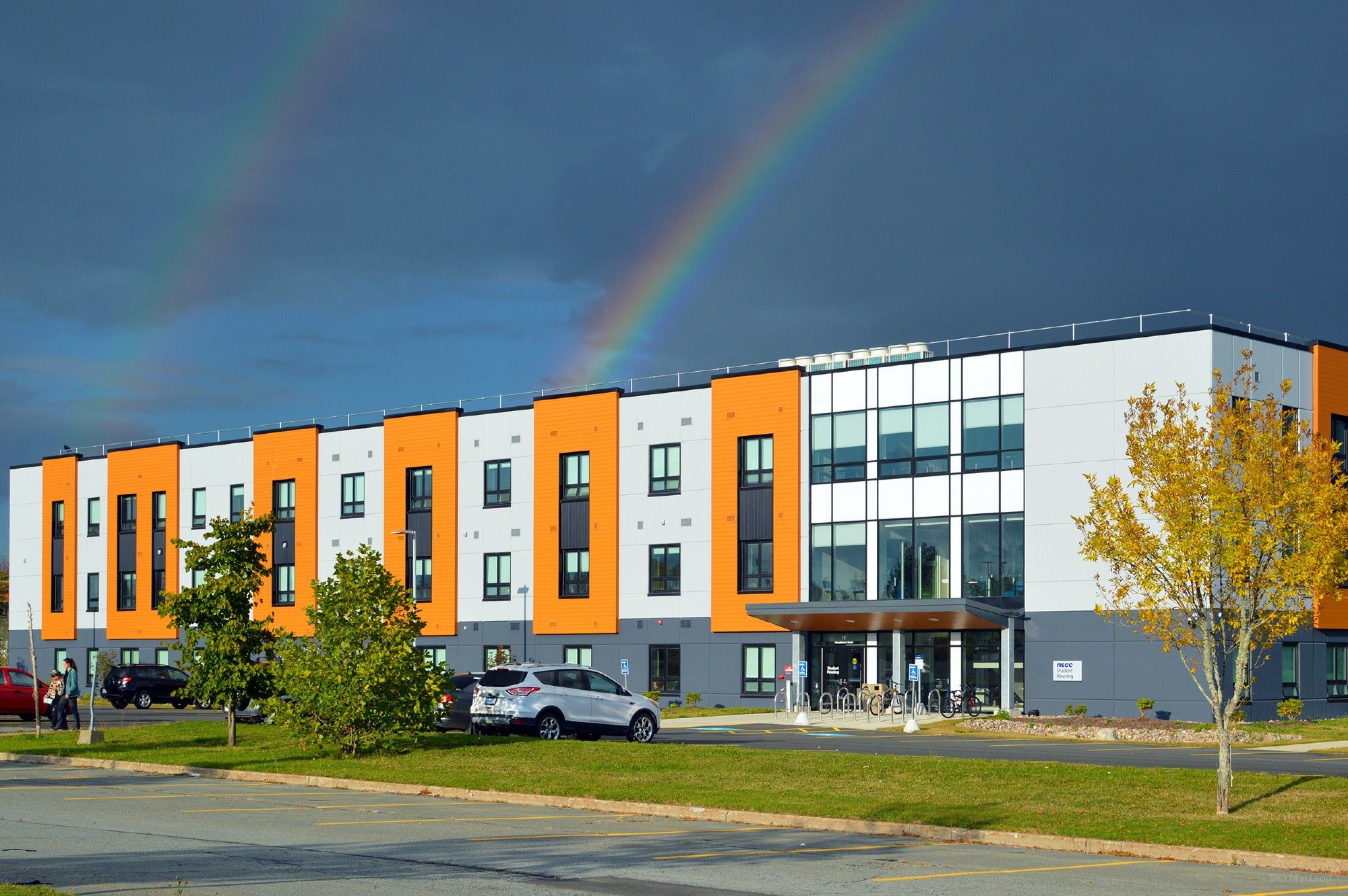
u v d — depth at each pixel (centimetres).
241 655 3128
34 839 1683
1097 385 4628
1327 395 4766
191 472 7350
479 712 3338
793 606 4969
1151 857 1708
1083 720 4278
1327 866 1596
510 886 1373
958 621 4778
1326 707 4712
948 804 2047
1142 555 2016
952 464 4962
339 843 1691
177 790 2400
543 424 6034
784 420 5356
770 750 2727
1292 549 2019
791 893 1366
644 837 1808
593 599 5803
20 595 8144
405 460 6481
